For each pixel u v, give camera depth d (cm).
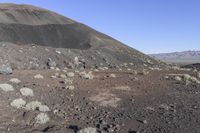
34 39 13388
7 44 6981
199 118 2023
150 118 2000
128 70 6025
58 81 3428
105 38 14900
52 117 1912
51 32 14350
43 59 6975
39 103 2091
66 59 7731
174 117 2033
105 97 2622
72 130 1686
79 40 13962
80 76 4100
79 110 2145
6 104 2092
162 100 2588
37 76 3600
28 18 15150
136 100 2555
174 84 3631
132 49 13250
